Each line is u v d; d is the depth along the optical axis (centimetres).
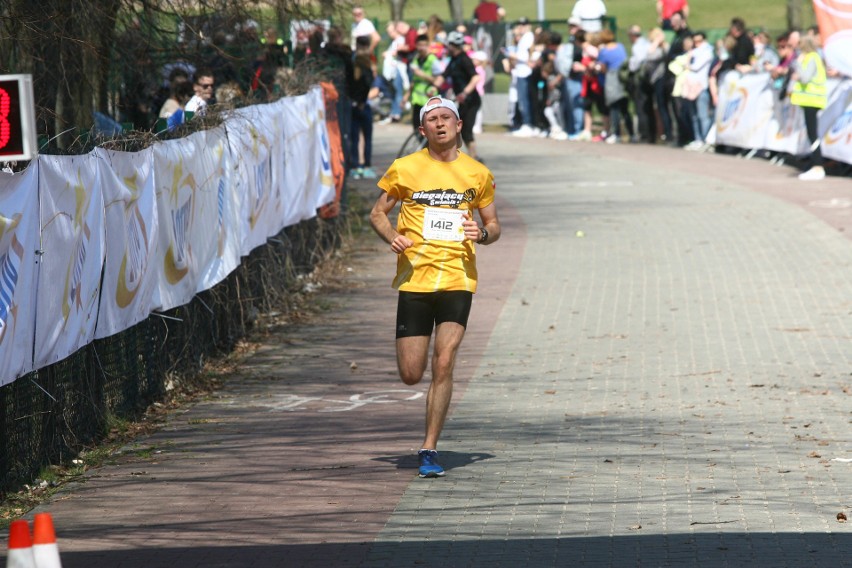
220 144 2666
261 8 3394
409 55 8562
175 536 1622
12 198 1641
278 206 3181
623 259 3759
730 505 1697
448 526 1639
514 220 4600
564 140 8019
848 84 5441
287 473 1902
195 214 2488
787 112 6091
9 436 1769
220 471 1920
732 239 4038
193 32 3098
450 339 1897
